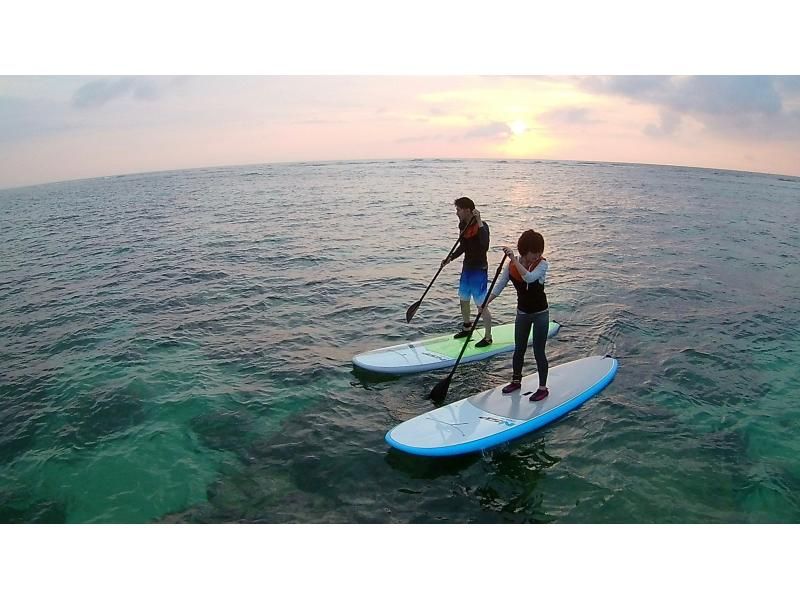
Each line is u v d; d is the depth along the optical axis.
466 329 7.63
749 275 12.10
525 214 20.38
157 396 6.49
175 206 22.94
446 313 9.20
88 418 6.06
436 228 17.30
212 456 5.31
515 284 5.59
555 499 4.65
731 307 9.79
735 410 6.14
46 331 8.79
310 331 8.49
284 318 9.09
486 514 4.49
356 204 23.19
